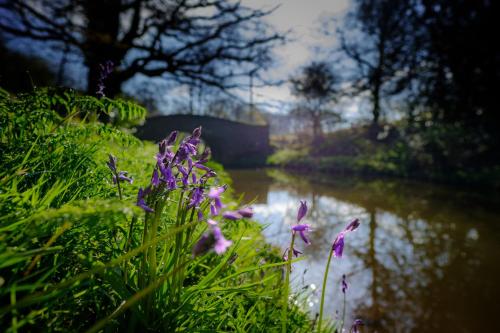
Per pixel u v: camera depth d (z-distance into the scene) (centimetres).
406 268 598
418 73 2694
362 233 827
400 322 410
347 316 405
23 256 101
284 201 1211
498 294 499
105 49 1104
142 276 137
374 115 3453
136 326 133
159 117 2794
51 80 1077
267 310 192
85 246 143
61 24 1134
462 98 2322
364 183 1958
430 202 1280
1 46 989
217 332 142
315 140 4397
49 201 140
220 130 3684
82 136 224
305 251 627
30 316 99
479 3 2155
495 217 1027
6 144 182
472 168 2030
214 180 281
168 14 1402
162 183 130
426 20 2548
